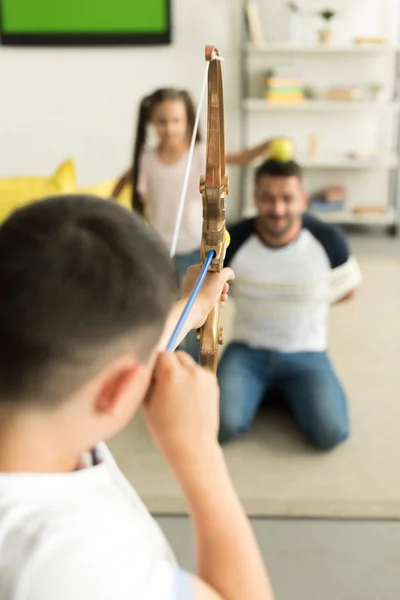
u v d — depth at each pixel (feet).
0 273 1.40
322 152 14.37
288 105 13.32
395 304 9.77
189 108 7.98
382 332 8.73
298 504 5.28
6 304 1.39
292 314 6.36
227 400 6.12
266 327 6.43
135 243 1.49
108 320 1.43
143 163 8.09
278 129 14.30
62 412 1.48
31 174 14.37
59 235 1.43
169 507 5.25
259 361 6.42
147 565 1.52
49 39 13.57
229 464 5.81
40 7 13.44
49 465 1.53
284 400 6.96
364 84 13.93
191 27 13.64
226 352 6.58
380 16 13.67
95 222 1.48
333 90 13.46
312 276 6.31
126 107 13.99
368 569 4.65
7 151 14.26
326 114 14.23
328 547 4.85
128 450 6.03
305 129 14.30
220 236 2.41
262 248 6.39
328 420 5.93
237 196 14.55
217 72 2.33
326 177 14.51
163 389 1.67
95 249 1.43
